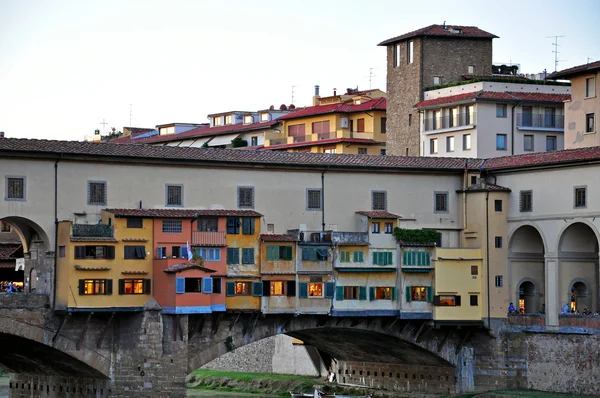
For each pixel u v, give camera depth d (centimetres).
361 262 9319
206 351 8856
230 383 11494
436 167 9750
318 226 9381
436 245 9606
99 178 8612
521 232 9775
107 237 8412
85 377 8900
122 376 8519
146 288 8531
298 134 13962
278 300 9006
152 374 8431
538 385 9438
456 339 9812
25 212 8356
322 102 14588
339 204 9475
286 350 11781
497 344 9638
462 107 11838
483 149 11669
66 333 8400
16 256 9744
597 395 9031
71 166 8525
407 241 9469
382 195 9631
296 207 9319
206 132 14800
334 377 11169
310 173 9394
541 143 11912
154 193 8806
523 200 9644
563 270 9450
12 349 8738
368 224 9362
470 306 9569
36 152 8344
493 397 9262
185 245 8631
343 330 9606
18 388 9800
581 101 10925
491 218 9656
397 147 12769
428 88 12400
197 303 8488
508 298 9662
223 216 8838
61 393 9219
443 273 9512
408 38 12569
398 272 9431
